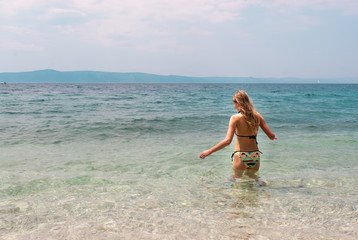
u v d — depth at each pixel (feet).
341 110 54.34
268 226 8.09
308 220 8.55
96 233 7.64
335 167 15.85
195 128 33.24
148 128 32.65
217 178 13.60
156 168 15.78
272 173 14.46
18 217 8.77
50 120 37.73
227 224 8.24
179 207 9.69
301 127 33.94
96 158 18.39
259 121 13.01
